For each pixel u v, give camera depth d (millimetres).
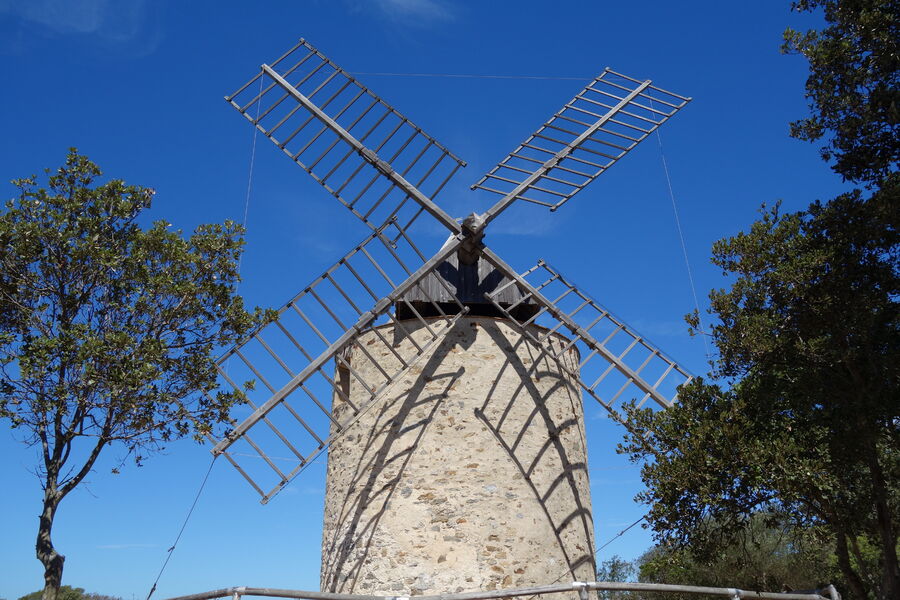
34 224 9664
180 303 10352
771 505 8961
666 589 7871
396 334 11758
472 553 10234
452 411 11047
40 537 9367
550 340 12180
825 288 9102
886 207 8742
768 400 9273
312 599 7766
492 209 11633
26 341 9820
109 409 9766
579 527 11219
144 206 10797
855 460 9508
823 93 9766
